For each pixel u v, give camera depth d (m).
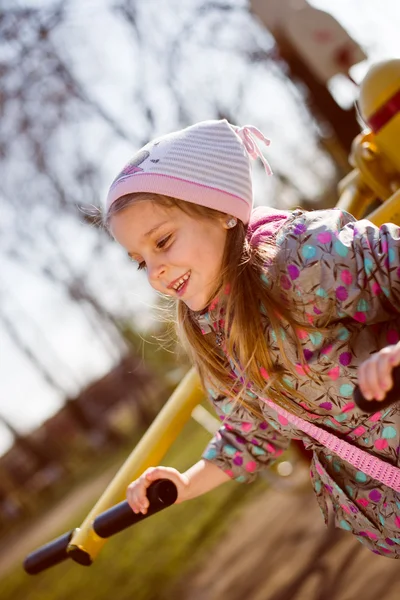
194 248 1.28
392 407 1.27
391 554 1.35
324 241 1.25
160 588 4.25
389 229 1.25
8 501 16.75
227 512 5.29
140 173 1.30
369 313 1.25
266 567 3.56
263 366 1.30
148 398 17.95
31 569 1.59
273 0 3.48
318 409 1.31
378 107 1.76
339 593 2.75
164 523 6.07
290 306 1.26
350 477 1.34
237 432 1.57
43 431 19.53
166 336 1.89
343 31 3.41
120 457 16.58
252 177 1.39
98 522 1.46
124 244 1.31
